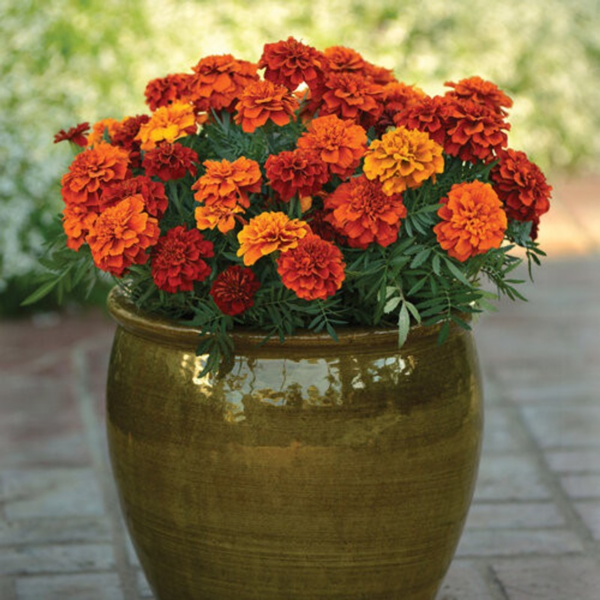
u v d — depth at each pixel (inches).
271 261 101.1
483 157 100.7
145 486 106.3
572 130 358.9
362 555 103.3
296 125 107.5
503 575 137.6
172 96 112.3
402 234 101.7
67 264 110.8
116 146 109.0
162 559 108.7
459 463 106.1
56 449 175.8
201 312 99.4
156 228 97.3
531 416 187.9
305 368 99.8
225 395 100.5
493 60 339.9
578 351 220.2
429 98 103.1
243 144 105.0
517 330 233.0
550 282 263.0
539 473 166.9
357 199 96.3
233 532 102.7
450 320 99.9
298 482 100.2
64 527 150.6
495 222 95.7
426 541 106.1
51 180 239.6
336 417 99.5
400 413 101.0
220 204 96.8
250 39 287.4
